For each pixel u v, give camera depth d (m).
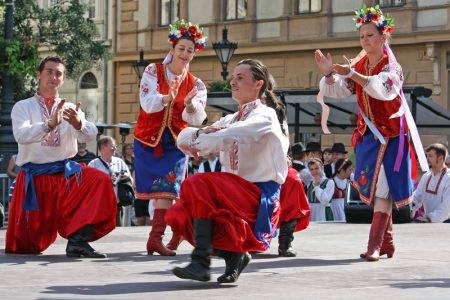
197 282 6.40
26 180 8.30
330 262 7.91
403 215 12.81
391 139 8.20
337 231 11.31
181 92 8.76
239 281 6.48
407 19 32.16
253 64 6.31
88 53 34.78
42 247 8.45
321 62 8.15
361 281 6.54
